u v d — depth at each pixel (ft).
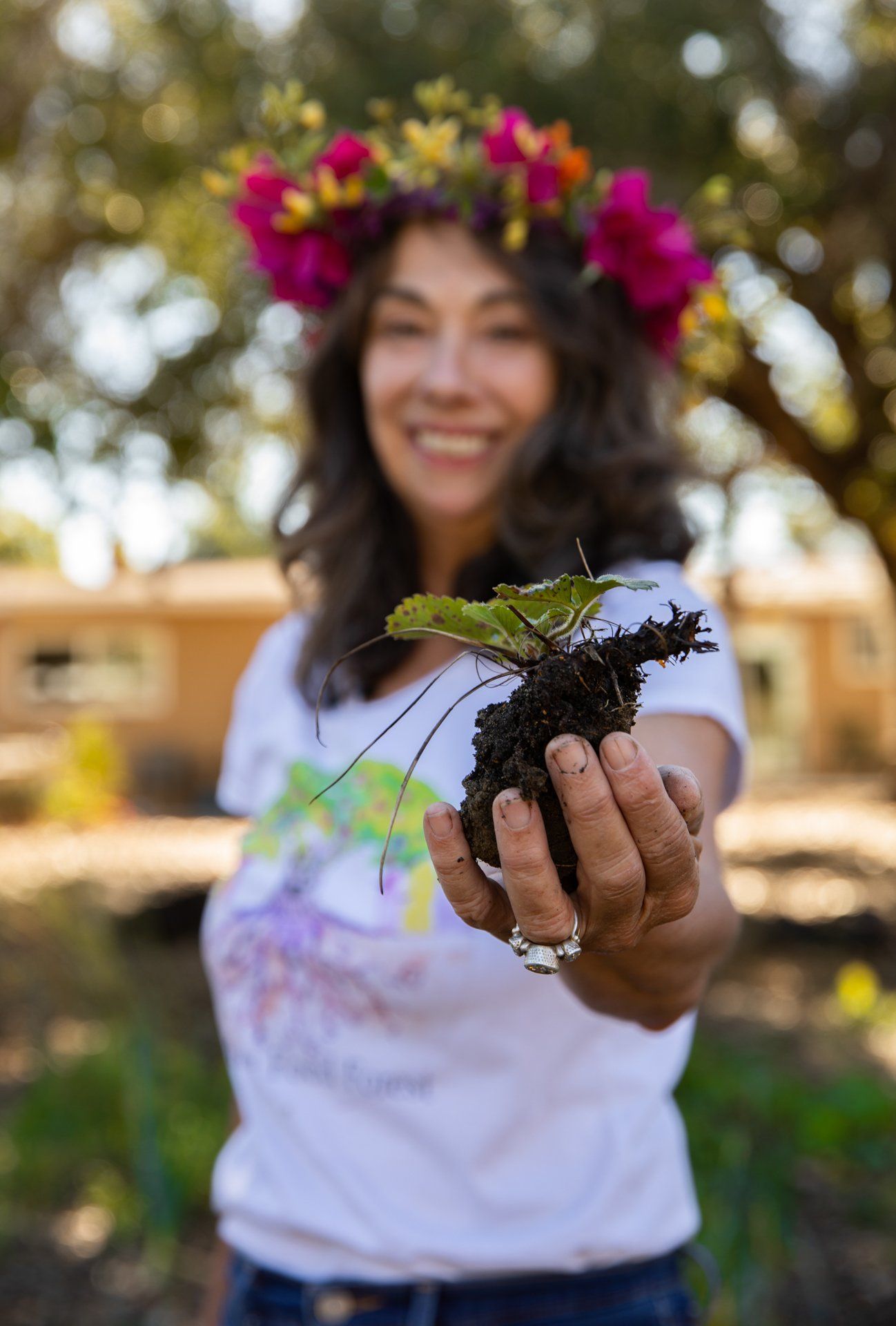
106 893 25.32
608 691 3.06
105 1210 12.20
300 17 20.42
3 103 21.44
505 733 3.10
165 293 23.18
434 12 19.51
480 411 5.82
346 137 6.22
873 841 40.86
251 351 22.54
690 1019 5.46
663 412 6.18
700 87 19.57
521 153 5.81
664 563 5.31
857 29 21.13
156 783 60.34
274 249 6.65
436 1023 4.96
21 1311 10.37
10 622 62.13
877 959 23.16
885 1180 12.02
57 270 22.97
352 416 6.42
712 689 4.47
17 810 46.16
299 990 5.26
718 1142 11.72
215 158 21.01
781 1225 10.46
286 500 6.74
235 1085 5.72
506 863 2.99
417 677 5.68
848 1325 9.57
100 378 23.17
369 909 5.10
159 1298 10.83
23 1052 16.52
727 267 7.01
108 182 22.45
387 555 6.19
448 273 5.87
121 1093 13.78
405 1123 4.99
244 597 62.03
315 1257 5.17
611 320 5.89
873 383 26.63
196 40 20.92
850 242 22.43
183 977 20.92
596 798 2.90
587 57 19.75
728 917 3.92
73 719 62.34
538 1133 4.91
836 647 66.28
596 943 3.21
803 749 66.33
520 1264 4.85
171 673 62.75
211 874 33.14
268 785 6.01
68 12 21.70
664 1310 5.01
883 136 20.70
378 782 5.34
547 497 5.63
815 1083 14.73
